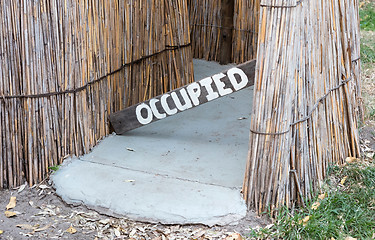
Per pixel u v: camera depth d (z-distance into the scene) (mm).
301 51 3418
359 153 4434
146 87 4992
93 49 4258
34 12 3787
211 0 6637
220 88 4238
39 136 3975
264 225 3486
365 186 3980
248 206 3592
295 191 3631
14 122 3887
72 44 4016
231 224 3494
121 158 4211
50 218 3641
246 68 4137
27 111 3895
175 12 5059
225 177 3910
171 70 5180
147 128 4812
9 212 3678
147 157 4234
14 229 3527
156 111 4473
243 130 4754
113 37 4504
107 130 4605
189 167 4070
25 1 3754
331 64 3992
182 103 4395
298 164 3584
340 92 4207
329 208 3623
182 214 3523
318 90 3801
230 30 6555
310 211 3543
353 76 4562
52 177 3977
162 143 4492
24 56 3820
